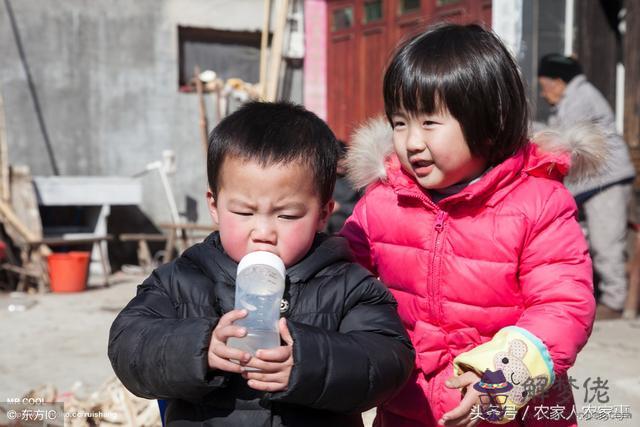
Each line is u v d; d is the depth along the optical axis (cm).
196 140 894
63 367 427
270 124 156
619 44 685
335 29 916
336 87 919
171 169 862
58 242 730
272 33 923
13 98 827
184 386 144
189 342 143
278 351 141
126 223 875
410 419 190
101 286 749
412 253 187
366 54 870
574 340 164
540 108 626
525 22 640
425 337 184
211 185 161
